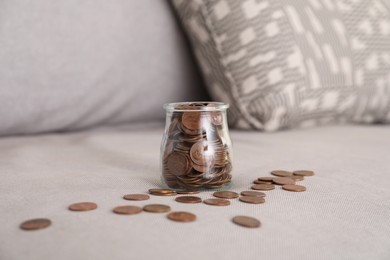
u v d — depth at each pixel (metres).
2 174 0.79
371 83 1.38
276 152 0.99
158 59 1.34
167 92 1.38
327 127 1.37
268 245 0.53
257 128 1.30
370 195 0.73
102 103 1.28
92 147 1.05
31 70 1.16
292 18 1.28
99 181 0.76
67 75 1.21
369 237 0.60
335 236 0.58
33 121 1.20
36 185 0.72
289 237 0.56
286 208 0.64
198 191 0.71
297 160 0.92
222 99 1.34
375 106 1.42
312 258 0.52
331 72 1.31
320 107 1.32
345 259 0.54
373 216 0.66
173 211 0.60
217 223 0.57
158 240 0.52
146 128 1.40
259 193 0.69
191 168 0.70
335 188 0.74
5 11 1.13
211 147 0.71
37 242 0.53
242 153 0.99
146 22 1.31
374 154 0.97
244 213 0.61
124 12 1.27
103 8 1.24
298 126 1.35
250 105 1.28
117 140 1.14
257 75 1.25
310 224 0.60
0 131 1.17
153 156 0.96
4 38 1.12
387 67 1.41
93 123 1.31
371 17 1.42
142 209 0.61
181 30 1.38
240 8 1.25
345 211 0.65
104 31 1.24
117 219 0.58
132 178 0.78
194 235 0.54
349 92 1.35
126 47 1.28
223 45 1.27
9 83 1.14
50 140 1.16
